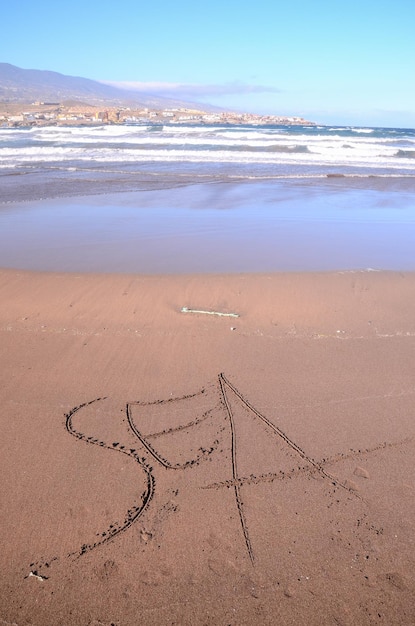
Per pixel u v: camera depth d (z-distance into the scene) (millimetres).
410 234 10250
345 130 59906
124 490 3504
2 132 46781
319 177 17672
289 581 2859
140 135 40781
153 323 5918
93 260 8125
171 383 4789
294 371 4980
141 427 4180
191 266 7914
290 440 4031
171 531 3174
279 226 10844
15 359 5145
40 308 6234
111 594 2777
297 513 3320
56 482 3562
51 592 2785
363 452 3893
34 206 12430
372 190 15375
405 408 4410
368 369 5008
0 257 8180
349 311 6289
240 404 4480
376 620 2660
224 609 2705
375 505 3389
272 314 6180
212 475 3652
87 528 3191
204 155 24312
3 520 3240
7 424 4176
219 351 5336
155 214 11805
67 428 4145
